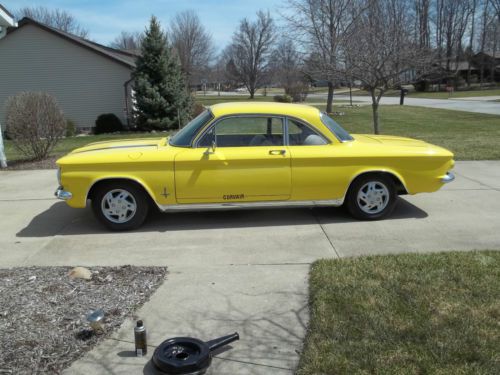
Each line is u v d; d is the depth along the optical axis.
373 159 5.96
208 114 6.07
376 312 3.66
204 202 5.93
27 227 6.30
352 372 2.98
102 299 4.06
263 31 68.25
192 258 5.05
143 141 6.61
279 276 4.52
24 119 11.88
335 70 12.77
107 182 5.89
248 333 3.53
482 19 70.94
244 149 5.85
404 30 13.09
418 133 17.39
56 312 3.81
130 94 25.00
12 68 23.83
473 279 4.17
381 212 6.17
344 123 23.72
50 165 11.25
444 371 2.94
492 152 11.08
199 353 3.08
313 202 6.05
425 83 66.44
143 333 3.24
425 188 6.18
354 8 21.53
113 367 3.16
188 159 5.75
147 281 4.44
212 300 4.05
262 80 70.94
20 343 3.36
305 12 26.52
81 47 23.83
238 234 5.78
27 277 4.52
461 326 3.42
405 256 4.78
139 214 5.97
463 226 5.86
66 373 3.09
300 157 5.85
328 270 4.48
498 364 2.99
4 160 11.16
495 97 47.66
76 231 6.08
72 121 23.39
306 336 3.44
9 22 11.77
